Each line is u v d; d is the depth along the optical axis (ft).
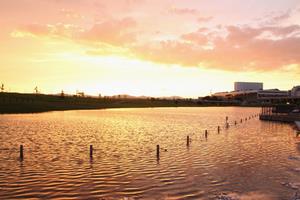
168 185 63.82
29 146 114.32
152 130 184.96
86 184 64.54
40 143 122.62
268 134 161.58
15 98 561.02
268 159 91.50
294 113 290.56
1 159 89.51
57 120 264.52
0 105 421.59
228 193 58.39
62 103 620.08
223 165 83.10
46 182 65.82
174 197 56.34
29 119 271.69
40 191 59.72
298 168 79.05
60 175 71.72
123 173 73.97
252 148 112.88
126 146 116.98
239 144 123.44
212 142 129.59
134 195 57.52
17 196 56.70
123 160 89.56
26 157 92.79
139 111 517.96
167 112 485.56
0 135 149.28
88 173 73.77
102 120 274.77
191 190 60.39
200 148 112.68
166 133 167.73
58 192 59.16
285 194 57.52
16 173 73.36
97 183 65.26
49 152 101.86
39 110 440.86
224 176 71.05
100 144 121.80
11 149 107.14
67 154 98.48
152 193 58.65
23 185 63.62
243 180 67.46
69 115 352.90
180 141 132.77
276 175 71.87
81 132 168.35
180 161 88.53
